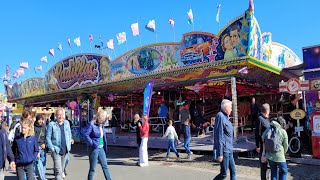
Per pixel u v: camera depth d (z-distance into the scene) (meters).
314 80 11.28
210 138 15.11
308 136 12.19
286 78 17.20
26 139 6.63
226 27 13.05
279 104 20.31
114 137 18.12
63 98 24.84
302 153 12.04
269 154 6.50
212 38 13.55
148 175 9.40
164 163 11.72
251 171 9.61
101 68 18.91
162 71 15.42
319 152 10.42
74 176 9.52
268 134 6.52
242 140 13.95
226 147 6.45
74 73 21.09
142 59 16.42
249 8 12.25
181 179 8.73
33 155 6.68
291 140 11.15
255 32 12.85
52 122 7.98
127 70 17.25
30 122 6.75
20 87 28.59
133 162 12.01
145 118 11.45
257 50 13.26
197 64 14.04
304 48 12.20
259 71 14.81
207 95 22.27
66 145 8.11
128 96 22.66
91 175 7.60
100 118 7.74
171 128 12.56
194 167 10.73
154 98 22.91
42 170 8.17
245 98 23.02
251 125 17.72
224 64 13.16
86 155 14.77
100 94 20.62
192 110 19.83
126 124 23.81
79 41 21.23
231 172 6.60
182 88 18.25
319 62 11.80
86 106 21.39
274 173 6.48
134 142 17.28
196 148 13.72
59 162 7.90
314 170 9.57
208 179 8.66
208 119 22.52
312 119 10.63
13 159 6.33
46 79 24.33
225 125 6.48
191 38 14.27
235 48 12.81
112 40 18.50
